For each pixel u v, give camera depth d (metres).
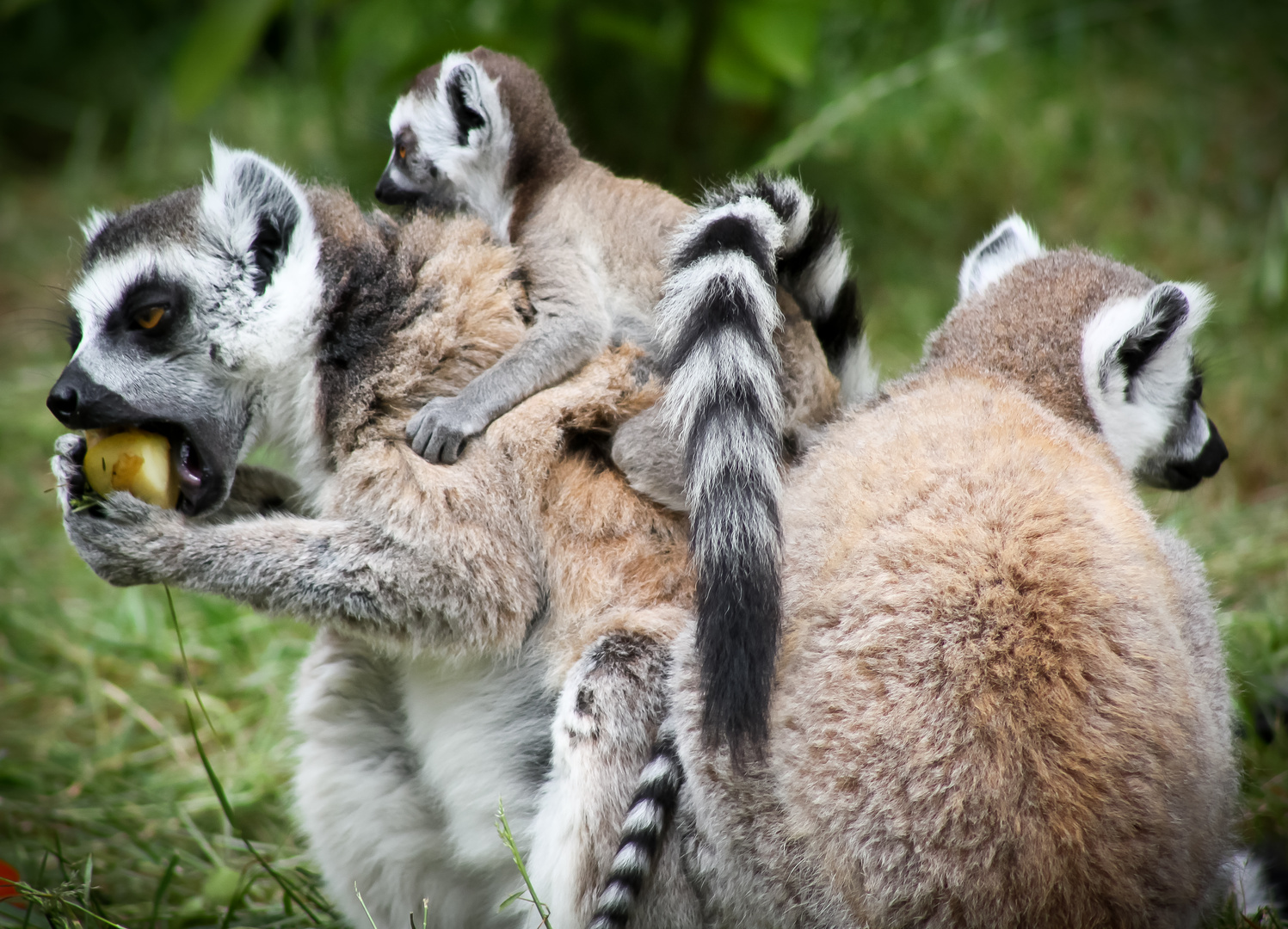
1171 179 16.12
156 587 11.62
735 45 15.23
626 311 8.32
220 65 15.11
